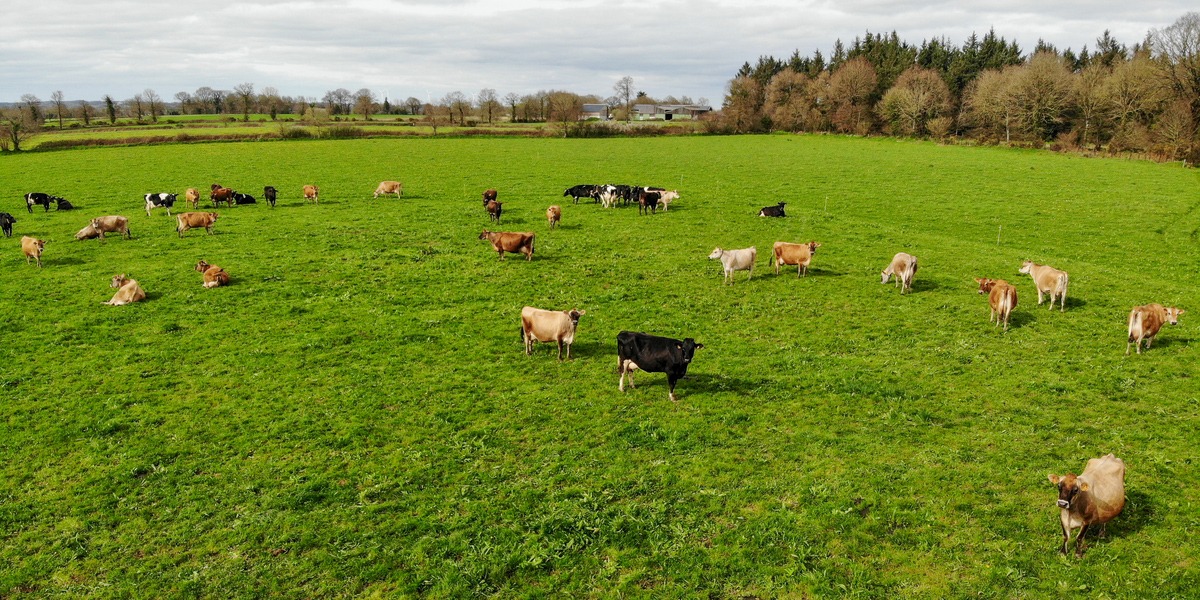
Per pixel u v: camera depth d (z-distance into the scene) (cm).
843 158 7644
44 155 7338
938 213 4541
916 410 1650
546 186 5478
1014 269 3027
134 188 5219
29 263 3031
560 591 1081
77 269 2945
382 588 1088
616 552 1160
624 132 10675
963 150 8519
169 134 9300
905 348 2086
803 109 12219
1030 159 7506
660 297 2603
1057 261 3241
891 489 1318
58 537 1212
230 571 1123
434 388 1802
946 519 1222
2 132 7769
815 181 5909
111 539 1205
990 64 13325
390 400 1736
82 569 1134
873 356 2025
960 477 1349
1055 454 1434
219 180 5622
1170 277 3066
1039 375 1850
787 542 1173
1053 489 1302
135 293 2517
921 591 1059
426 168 6506
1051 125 10300
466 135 10188
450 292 2650
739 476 1377
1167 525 1184
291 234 3619
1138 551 1127
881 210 4641
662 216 4238
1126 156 7606
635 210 4444
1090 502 1094
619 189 4578
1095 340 2112
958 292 2656
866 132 10894
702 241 3553
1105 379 1808
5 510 1280
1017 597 1041
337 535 1206
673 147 8900
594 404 1705
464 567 1127
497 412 1667
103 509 1284
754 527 1212
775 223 4044
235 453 1488
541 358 2011
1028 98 10056
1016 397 1723
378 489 1341
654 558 1145
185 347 2095
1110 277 2911
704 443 1508
